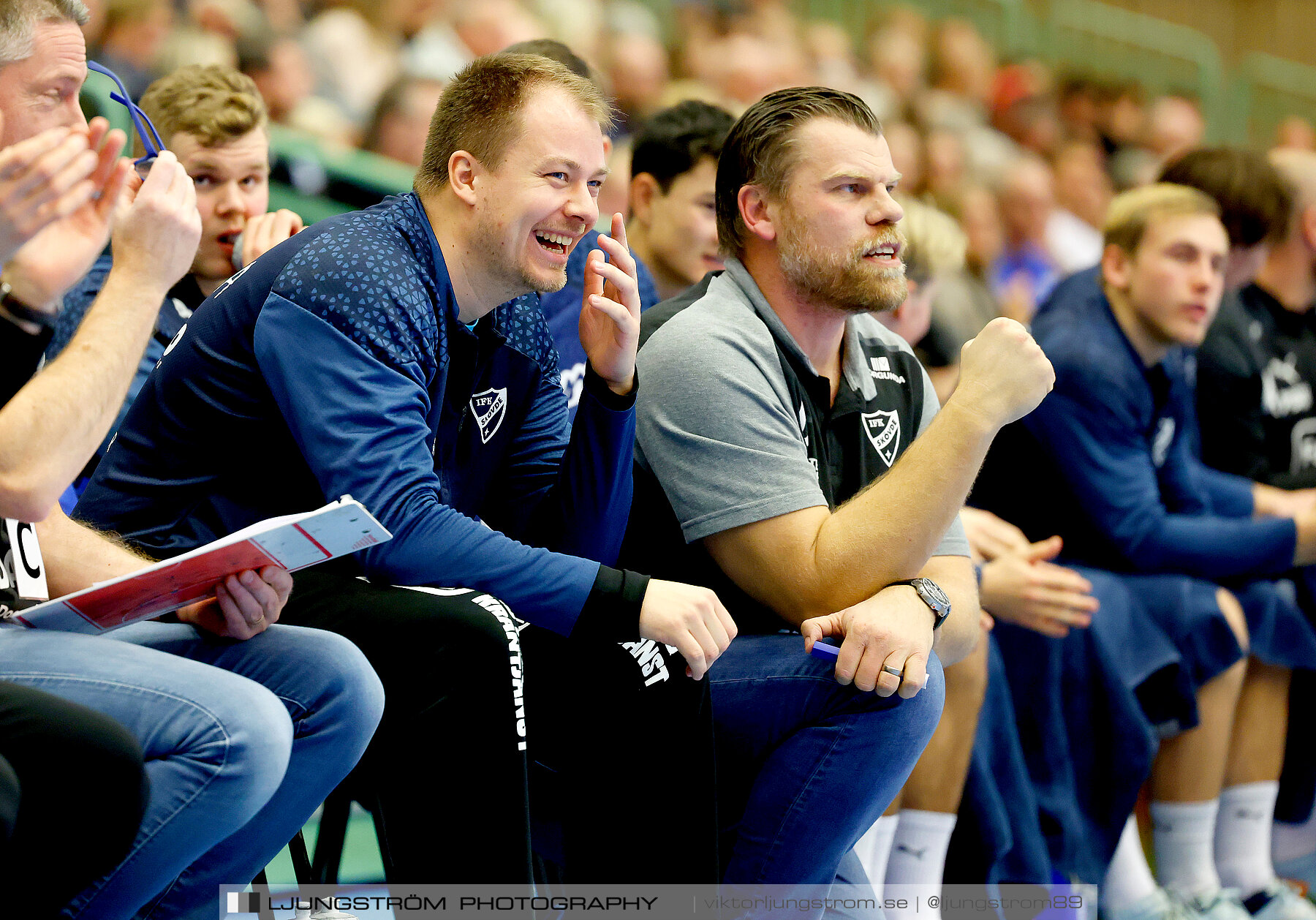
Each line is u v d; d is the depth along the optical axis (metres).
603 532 6.28
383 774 5.36
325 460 5.35
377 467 5.33
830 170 6.79
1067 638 9.25
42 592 5.30
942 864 8.27
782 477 6.53
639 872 5.71
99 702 4.68
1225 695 9.80
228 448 5.70
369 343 5.43
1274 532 9.95
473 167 5.85
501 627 5.13
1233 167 11.58
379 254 5.57
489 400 6.42
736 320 6.88
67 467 4.71
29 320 5.25
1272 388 12.27
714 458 6.59
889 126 18.23
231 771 4.66
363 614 5.26
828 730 6.11
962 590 7.02
